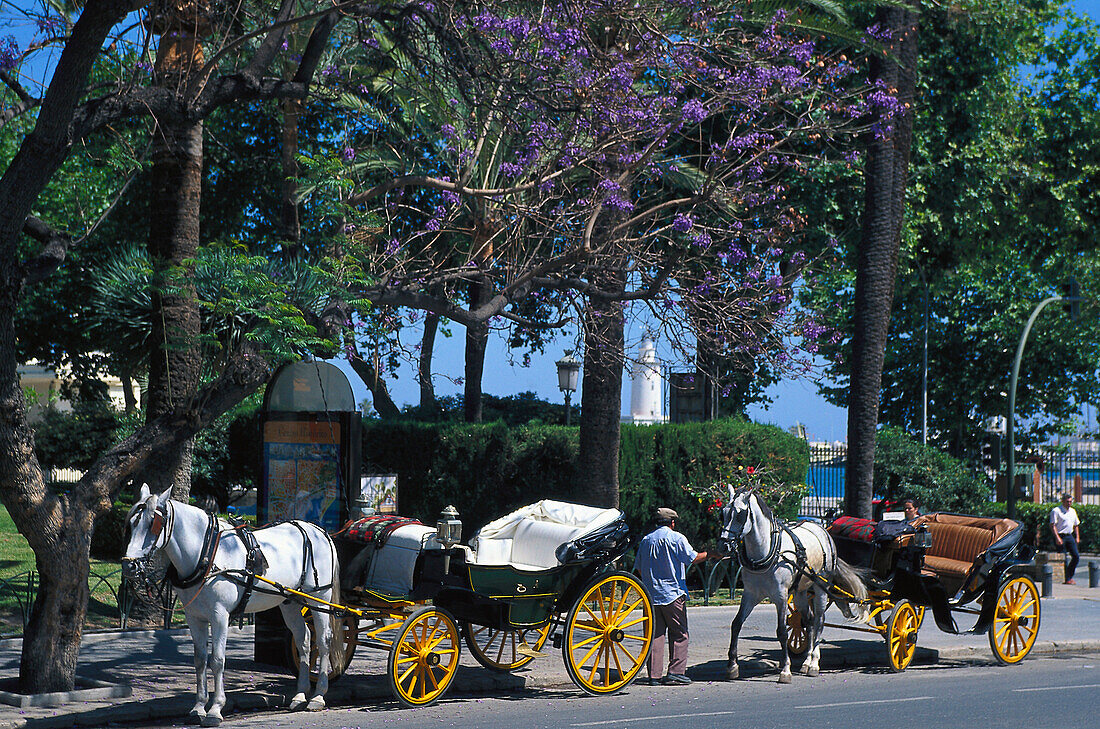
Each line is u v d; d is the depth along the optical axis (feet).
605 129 53.67
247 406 85.05
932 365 176.65
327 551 43.34
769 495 83.41
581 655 54.85
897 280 135.54
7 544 78.43
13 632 55.26
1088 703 45.06
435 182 53.47
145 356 79.77
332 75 58.39
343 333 48.11
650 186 78.69
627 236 58.08
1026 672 55.72
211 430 82.69
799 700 45.11
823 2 68.39
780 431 87.30
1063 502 102.83
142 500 38.68
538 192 58.23
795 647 57.72
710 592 82.43
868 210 82.58
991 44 115.24
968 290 175.94
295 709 41.86
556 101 52.34
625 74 51.44
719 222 61.62
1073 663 59.77
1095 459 150.51
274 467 51.26
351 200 52.21
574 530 47.01
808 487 88.89
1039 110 138.51
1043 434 184.65
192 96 44.75
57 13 49.57
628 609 48.80
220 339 56.59
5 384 39.09
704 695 46.50
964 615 74.84
